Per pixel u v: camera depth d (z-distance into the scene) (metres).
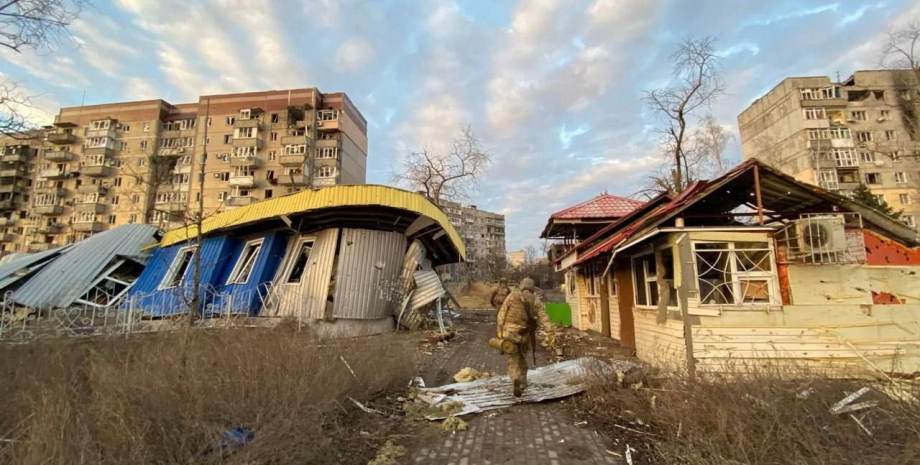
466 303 39.62
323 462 3.72
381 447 4.18
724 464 3.23
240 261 13.13
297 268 12.98
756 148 44.53
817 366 5.55
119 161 46.00
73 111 48.47
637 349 9.02
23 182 48.53
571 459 3.89
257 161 43.09
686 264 6.27
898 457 3.13
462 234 87.75
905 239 6.81
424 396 5.86
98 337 6.18
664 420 4.24
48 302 12.27
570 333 14.27
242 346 4.94
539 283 56.94
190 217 9.70
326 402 4.19
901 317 6.45
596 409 5.20
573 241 17.73
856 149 37.47
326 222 12.11
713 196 7.77
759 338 6.38
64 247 15.84
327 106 46.03
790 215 7.47
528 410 5.38
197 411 3.38
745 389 4.04
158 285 13.23
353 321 11.58
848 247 6.68
